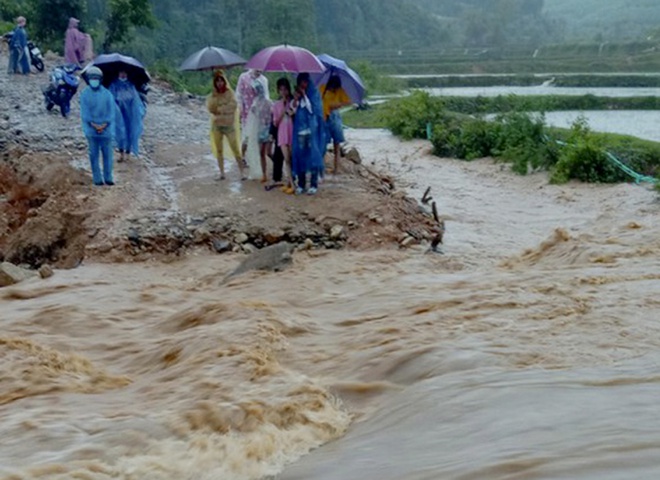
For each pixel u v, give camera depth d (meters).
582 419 3.09
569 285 6.74
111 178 13.47
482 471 2.62
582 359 4.41
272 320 6.04
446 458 2.87
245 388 4.22
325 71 13.62
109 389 4.79
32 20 35.44
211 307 6.64
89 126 13.07
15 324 7.21
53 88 18.67
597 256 8.83
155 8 57.38
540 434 2.96
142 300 8.27
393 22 99.31
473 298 6.47
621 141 22.41
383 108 34.62
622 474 2.42
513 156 21.47
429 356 4.61
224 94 13.40
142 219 12.02
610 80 61.06
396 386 4.36
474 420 3.33
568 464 2.55
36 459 3.29
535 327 5.25
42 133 16.72
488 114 31.62
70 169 14.11
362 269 10.15
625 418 3.04
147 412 3.85
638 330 5.04
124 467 3.21
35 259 12.29
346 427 3.86
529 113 23.42
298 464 3.33
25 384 4.63
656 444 2.65
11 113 18.80
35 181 14.14
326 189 13.36
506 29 112.00
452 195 17.64
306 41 56.09
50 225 12.47
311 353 5.29
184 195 13.17
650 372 3.93
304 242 11.66
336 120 14.16
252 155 13.54
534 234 13.58
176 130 18.89
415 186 18.73
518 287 6.82
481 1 138.00
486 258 11.55
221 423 3.67
